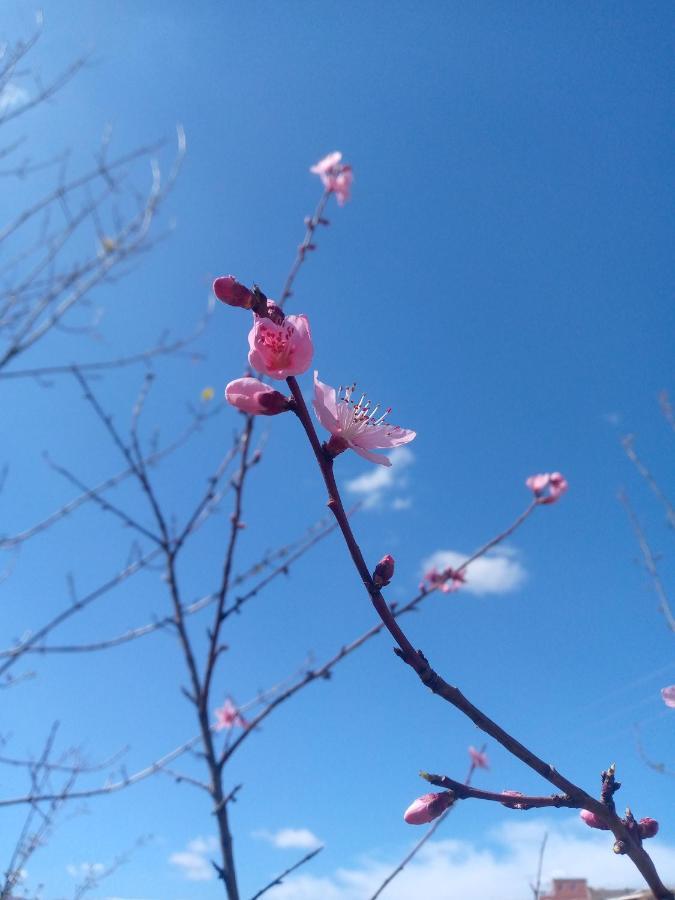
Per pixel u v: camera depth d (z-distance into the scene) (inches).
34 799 16.3
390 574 6.0
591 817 6.7
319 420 8.1
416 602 16.7
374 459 7.9
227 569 15.7
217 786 13.7
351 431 8.2
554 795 6.2
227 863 12.5
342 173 19.4
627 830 6.0
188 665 15.2
